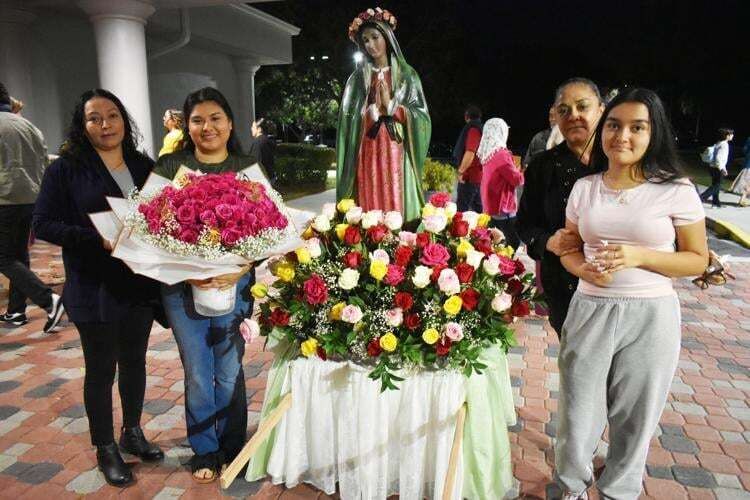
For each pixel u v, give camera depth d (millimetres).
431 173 10219
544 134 5305
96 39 8359
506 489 2584
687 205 1955
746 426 3295
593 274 2016
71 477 2803
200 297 2457
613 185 2076
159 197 2309
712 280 2129
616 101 2012
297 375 2561
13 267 4488
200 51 13156
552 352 4332
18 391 3688
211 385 2670
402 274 2414
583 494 2373
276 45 14945
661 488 2725
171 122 5578
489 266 2479
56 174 2479
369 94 3496
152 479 2779
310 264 2559
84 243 2414
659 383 2059
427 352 2430
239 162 2672
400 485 2529
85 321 2514
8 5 8406
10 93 8734
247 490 2697
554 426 3271
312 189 14891
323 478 2631
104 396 2660
